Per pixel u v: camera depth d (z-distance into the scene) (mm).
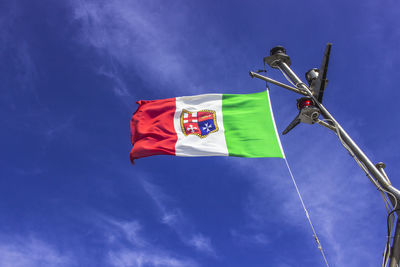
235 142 10422
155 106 12227
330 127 7488
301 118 7738
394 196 6242
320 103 7844
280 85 8750
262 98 11211
